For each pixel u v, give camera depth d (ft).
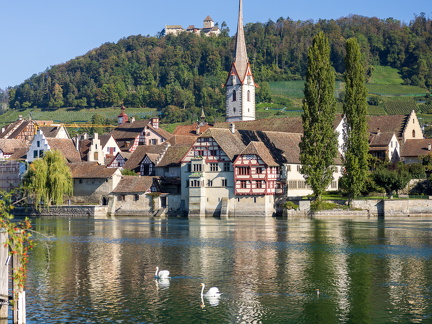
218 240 333.62
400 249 298.97
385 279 234.38
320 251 293.64
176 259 273.95
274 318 189.67
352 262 265.34
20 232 163.12
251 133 546.67
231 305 201.46
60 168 524.11
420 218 468.75
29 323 183.83
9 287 208.44
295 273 244.22
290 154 535.60
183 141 644.69
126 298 209.05
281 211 503.20
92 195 557.33
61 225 429.79
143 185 537.65
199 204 512.22
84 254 288.30
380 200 481.05
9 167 624.18
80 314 192.34
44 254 287.89
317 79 476.13
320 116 473.67
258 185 501.56
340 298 208.95
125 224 436.35
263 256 280.31
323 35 480.23
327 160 478.59
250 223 435.53
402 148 630.33
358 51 480.23
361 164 473.26
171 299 207.92
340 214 482.28
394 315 191.83
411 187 524.93
